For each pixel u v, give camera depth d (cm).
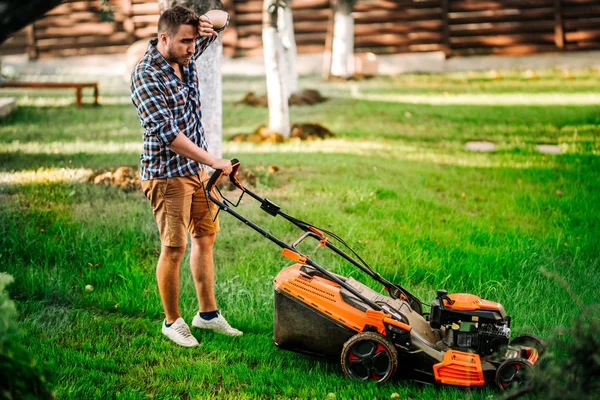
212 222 526
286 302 479
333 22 1995
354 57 1947
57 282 604
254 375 472
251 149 1150
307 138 1241
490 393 439
